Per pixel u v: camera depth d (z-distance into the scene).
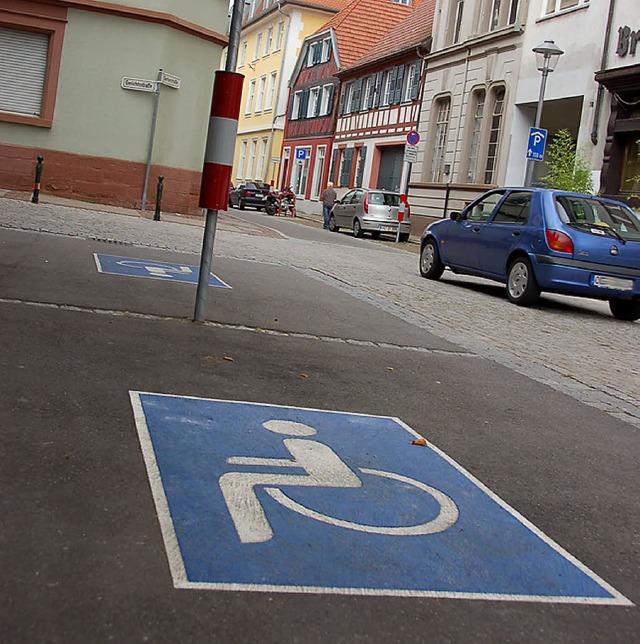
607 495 4.47
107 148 20.94
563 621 2.99
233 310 8.51
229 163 7.38
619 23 21.97
